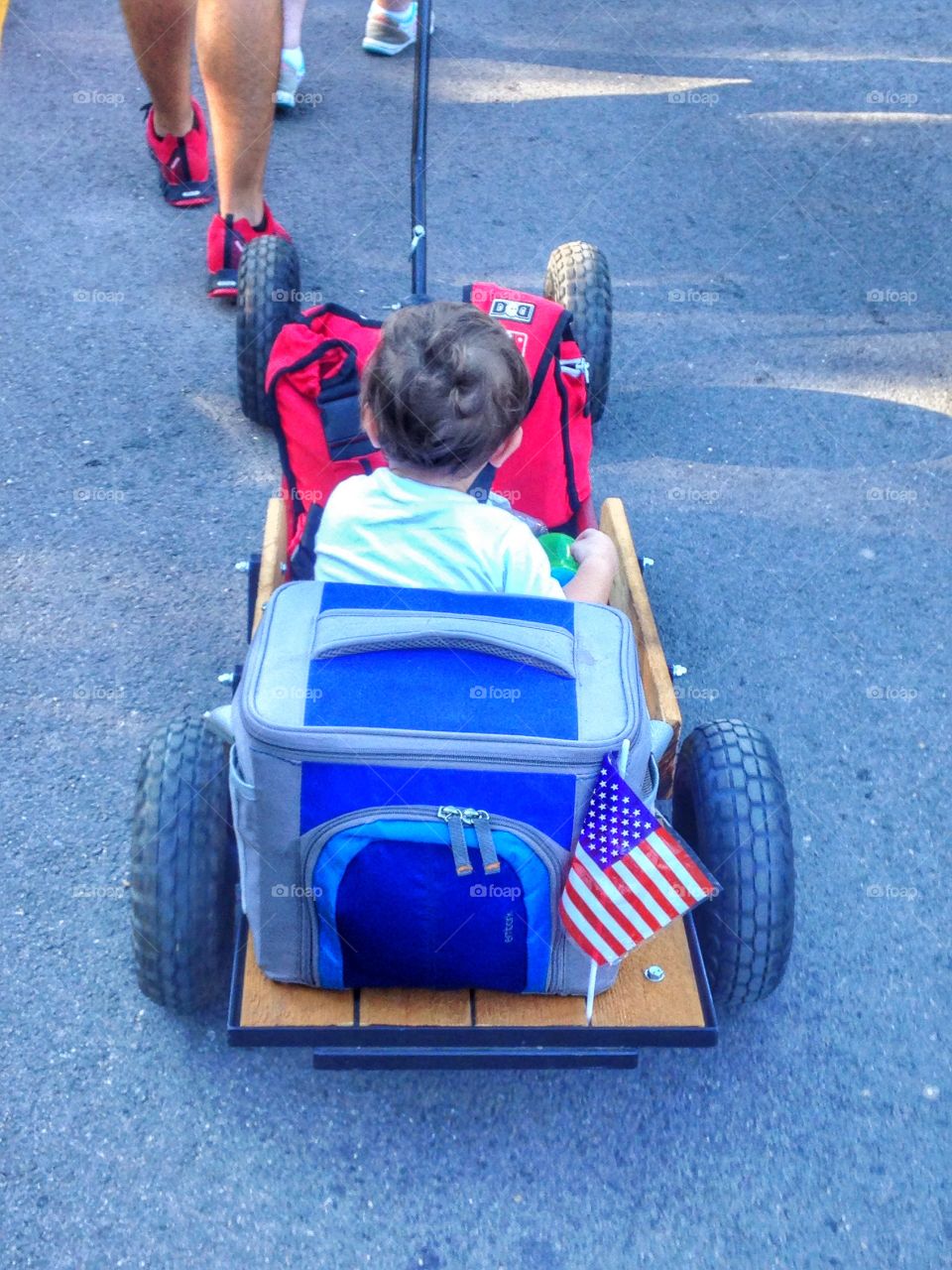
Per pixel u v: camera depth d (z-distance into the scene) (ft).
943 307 8.64
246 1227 4.17
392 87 10.80
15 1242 4.10
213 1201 4.23
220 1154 4.34
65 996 4.73
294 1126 4.42
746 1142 4.44
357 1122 4.43
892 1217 4.27
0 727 5.64
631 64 11.49
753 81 11.28
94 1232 4.14
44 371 7.59
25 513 6.67
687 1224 4.23
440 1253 4.14
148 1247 4.11
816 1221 4.25
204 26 7.07
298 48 9.96
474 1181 4.31
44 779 5.45
